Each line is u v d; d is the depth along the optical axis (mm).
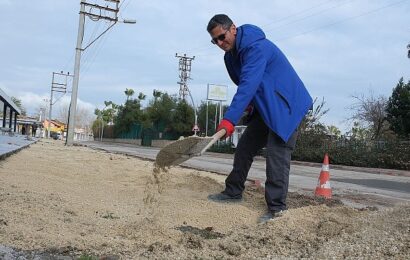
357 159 26391
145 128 63344
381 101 38812
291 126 4949
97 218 4316
